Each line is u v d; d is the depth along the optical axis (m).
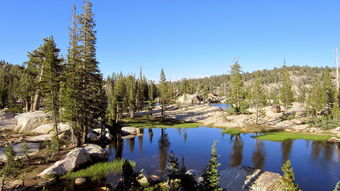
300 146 35.03
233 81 73.06
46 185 18.33
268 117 63.22
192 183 15.72
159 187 17.75
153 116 77.25
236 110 69.69
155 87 148.50
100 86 34.28
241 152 31.89
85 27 31.03
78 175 20.88
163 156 30.19
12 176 18.53
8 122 38.94
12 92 60.69
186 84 142.25
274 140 39.66
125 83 105.38
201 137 44.38
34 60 39.75
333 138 39.81
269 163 26.67
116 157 29.31
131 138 44.06
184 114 79.81
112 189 17.91
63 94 28.81
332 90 62.00
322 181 21.11
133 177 16.28
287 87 65.69
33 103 45.56
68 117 28.22
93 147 28.53
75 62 30.38
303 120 56.75
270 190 15.77
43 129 33.88
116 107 58.31
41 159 23.27
